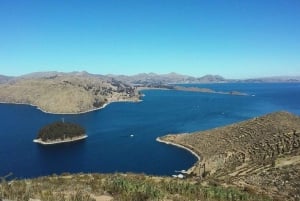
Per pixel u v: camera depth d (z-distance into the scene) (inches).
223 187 2309.3
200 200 1584.6
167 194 1582.2
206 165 6545.3
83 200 1245.1
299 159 4207.7
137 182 1784.0
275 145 6141.7
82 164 7795.3
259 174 3560.5
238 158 6186.0
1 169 7470.5
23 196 1186.0
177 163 7367.1
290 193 2640.3
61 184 1670.8
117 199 1326.3
